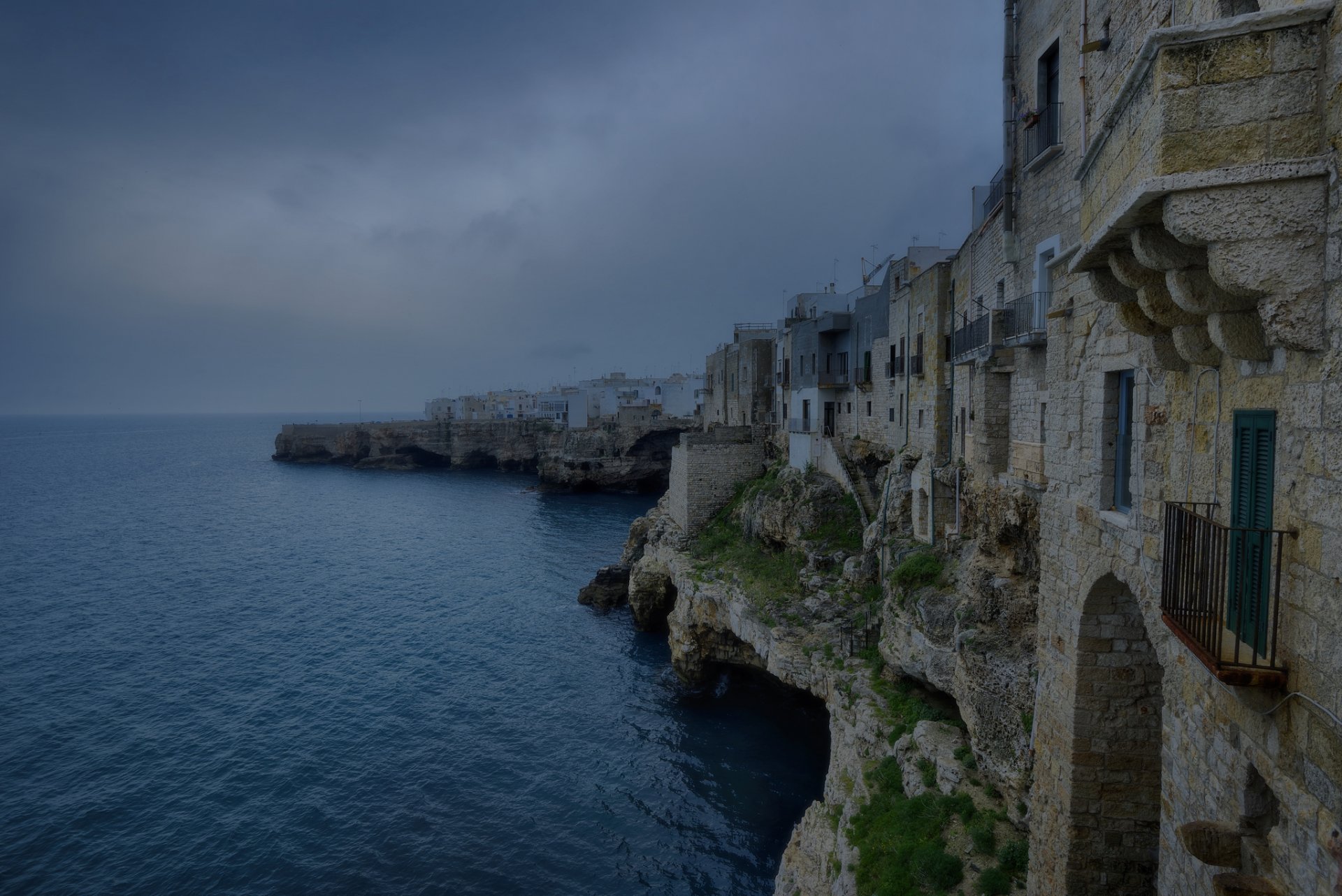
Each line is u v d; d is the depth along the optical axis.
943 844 17.25
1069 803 12.17
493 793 31.41
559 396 161.25
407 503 109.44
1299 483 5.63
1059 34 16.66
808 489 42.00
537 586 62.94
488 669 44.47
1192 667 7.86
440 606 57.09
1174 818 8.36
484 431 148.25
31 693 40.06
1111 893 12.05
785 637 32.72
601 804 30.72
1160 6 9.15
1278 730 5.96
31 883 25.62
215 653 46.38
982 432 21.67
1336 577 5.11
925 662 22.77
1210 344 7.20
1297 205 5.30
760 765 33.59
